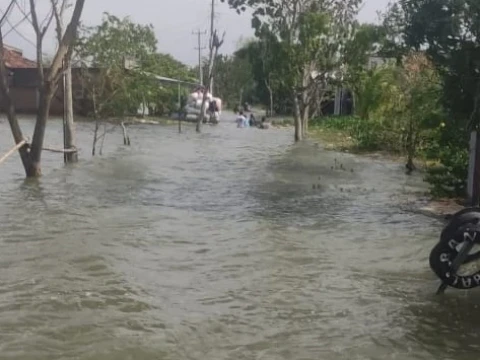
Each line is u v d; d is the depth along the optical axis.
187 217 10.73
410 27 9.98
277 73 26.06
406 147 18.52
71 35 13.91
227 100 83.19
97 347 5.43
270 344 5.62
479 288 7.21
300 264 8.06
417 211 11.55
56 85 14.34
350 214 11.30
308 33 24.92
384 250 8.82
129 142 24.30
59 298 6.55
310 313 6.37
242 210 11.50
